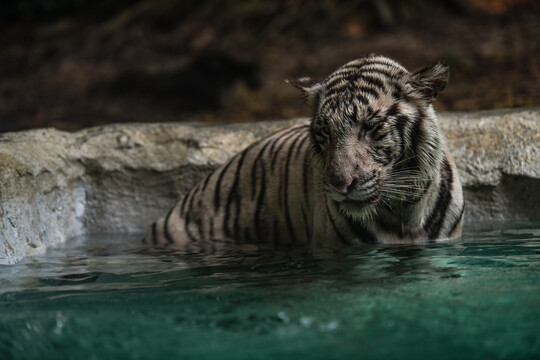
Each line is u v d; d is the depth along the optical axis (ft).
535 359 10.36
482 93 40.88
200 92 54.39
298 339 11.45
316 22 64.69
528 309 12.56
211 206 24.97
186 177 27.43
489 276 15.28
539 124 25.07
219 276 16.96
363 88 18.80
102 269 18.80
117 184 27.78
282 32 65.26
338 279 15.72
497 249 18.76
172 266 18.93
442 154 20.13
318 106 19.88
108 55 69.51
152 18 73.05
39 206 23.21
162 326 12.51
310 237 22.06
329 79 19.97
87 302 14.61
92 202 27.99
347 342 11.21
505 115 25.70
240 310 13.29
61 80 64.80
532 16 58.59
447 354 10.61
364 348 10.94
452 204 20.83
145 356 11.02
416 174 19.57
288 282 15.69
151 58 66.64
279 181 23.47
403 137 18.93
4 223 20.13
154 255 21.31
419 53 53.98
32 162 23.03
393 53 55.06
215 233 24.49
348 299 13.70
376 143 18.60
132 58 67.46
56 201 25.07
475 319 12.13
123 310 13.76
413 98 19.30
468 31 57.57
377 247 19.85
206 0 72.49
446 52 52.54
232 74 54.39
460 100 40.09
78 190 27.63
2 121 51.83
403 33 59.72
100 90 59.93
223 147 27.43
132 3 77.36
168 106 53.62
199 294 14.83
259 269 17.69
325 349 10.94
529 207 24.94
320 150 19.62
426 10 62.54
